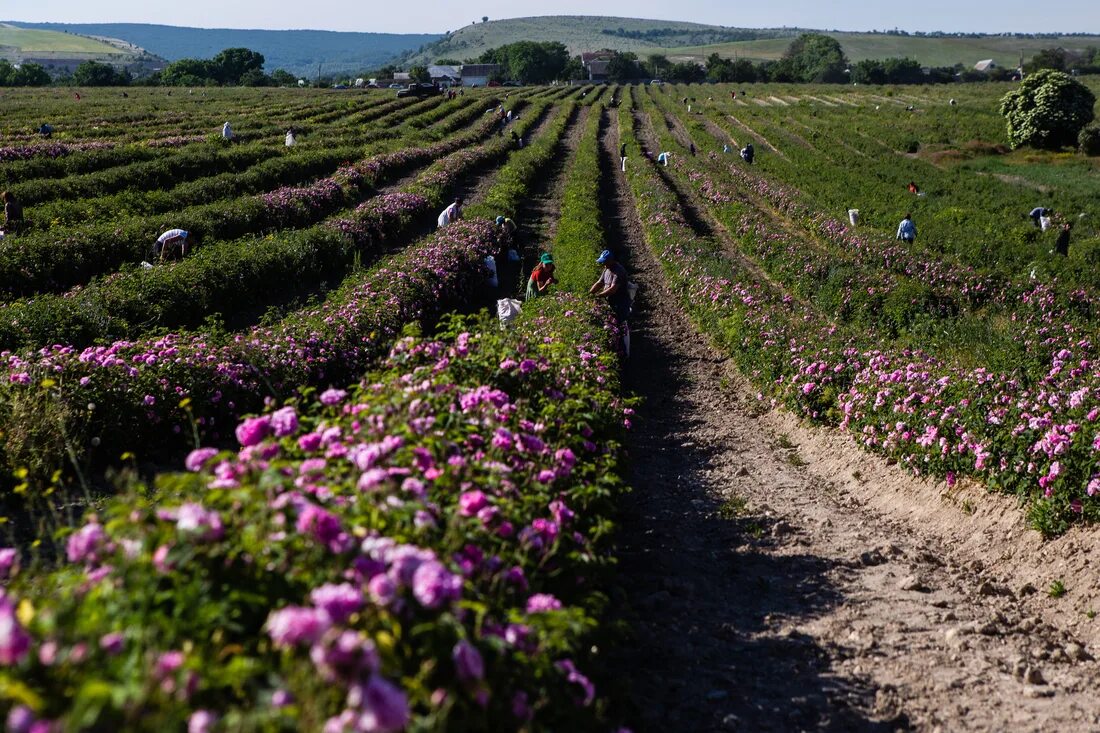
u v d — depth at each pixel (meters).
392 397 5.06
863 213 34.75
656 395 14.80
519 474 4.95
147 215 26.94
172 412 9.34
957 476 8.88
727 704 4.84
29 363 9.31
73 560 3.25
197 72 151.12
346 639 2.53
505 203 31.64
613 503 6.81
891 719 4.77
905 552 7.70
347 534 3.25
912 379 10.48
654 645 5.50
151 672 2.47
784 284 23.86
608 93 114.12
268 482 3.37
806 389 12.04
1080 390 8.53
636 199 38.50
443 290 18.61
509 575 3.86
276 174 35.78
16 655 2.39
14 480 7.58
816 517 8.74
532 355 7.78
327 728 2.44
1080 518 7.32
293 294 20.38
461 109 80.44
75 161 34.72
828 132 68.25
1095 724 4.69
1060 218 34.00
